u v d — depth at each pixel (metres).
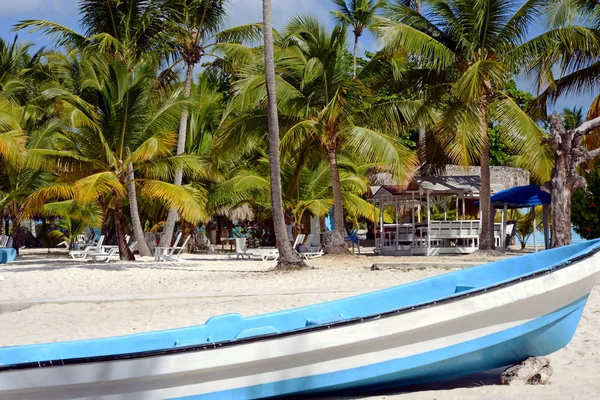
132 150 24.64
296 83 23.03
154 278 18.44
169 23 27.94
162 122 24.64
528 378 6.92
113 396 5.77
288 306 12.01
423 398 6.57
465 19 21.77
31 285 17.14
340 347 6.27
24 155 22.92
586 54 22.91
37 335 10.18
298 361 6.21
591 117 25.38
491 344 6.68
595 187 25.22
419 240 26.80
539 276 6.67
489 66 20.22
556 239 19.25
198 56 29.05
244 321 7.16
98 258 26.42
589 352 8.09
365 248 35.12
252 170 32.34
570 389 6.61
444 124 21.59
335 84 22.50
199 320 10.86
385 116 23.38
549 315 6.83
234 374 6.07
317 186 30.98
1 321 11.69
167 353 5.84
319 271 18.36
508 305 6.58
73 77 27.42
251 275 18.25
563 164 19.42
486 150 23.16
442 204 30.31
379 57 22.16
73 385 5.64
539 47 21.69
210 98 32.50
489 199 23.27
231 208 32.53
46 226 45.91
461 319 6.50
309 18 22.19
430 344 6.52
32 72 35.66
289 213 33.22
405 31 21.16
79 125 22.64
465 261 19.89
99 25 27.62
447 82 23.50
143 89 23.81
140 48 28.64
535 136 21.47
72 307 13.02
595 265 6.93
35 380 5.57
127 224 38.03
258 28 29.30
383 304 7.77
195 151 32.38
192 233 33.72
